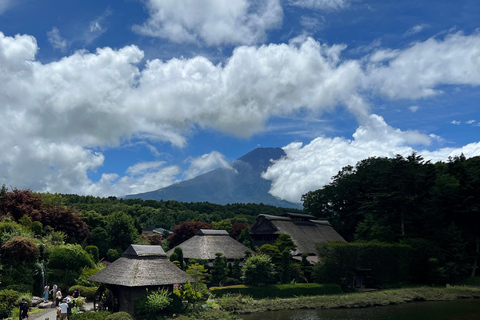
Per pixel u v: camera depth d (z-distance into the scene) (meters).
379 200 75.38
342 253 58.50
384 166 91.38
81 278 43.38
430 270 63.09
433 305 46.88
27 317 29.94
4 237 40.09
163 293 34.53
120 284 33.12
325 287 54.28
